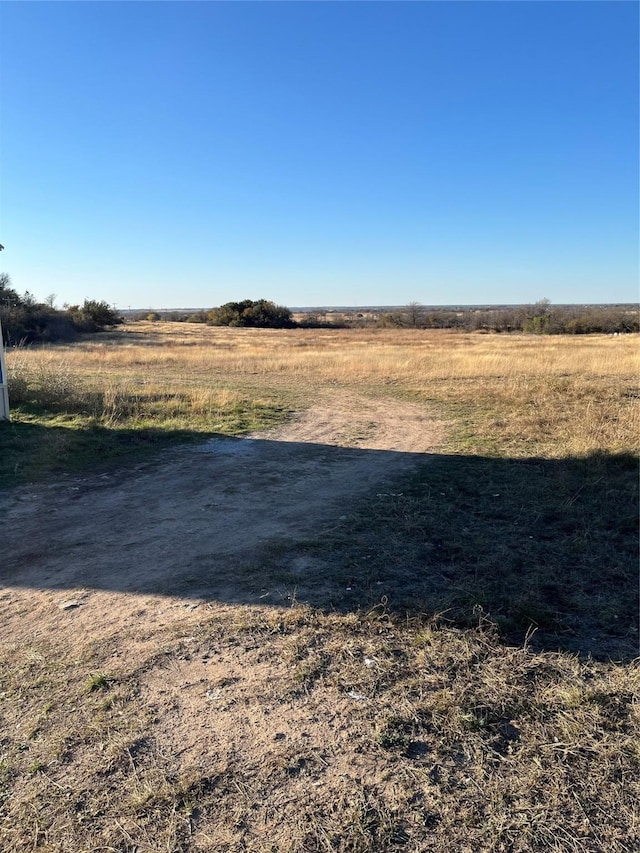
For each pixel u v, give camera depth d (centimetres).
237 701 270
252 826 200
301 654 307
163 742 242
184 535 496
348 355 2769
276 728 251
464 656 302
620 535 483
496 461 770
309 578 401
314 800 212
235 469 747
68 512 562
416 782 220
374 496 610
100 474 715
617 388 1463
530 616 345
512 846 192
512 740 243
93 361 2575
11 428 934
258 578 404
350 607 357
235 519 540
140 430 970
